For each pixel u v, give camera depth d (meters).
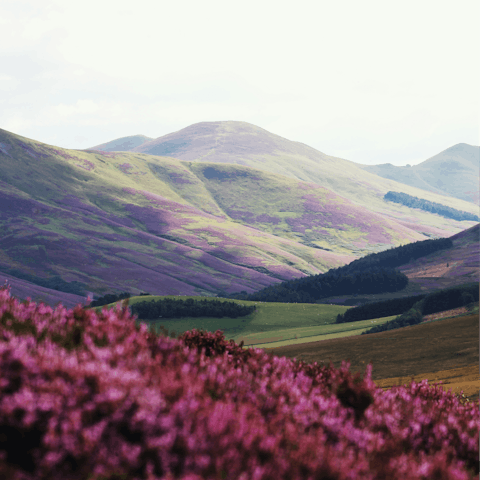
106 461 4.07
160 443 4.22
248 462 4.40
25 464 4.13
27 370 4.82
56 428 4.27
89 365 5.01
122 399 4.53
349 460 4.89
